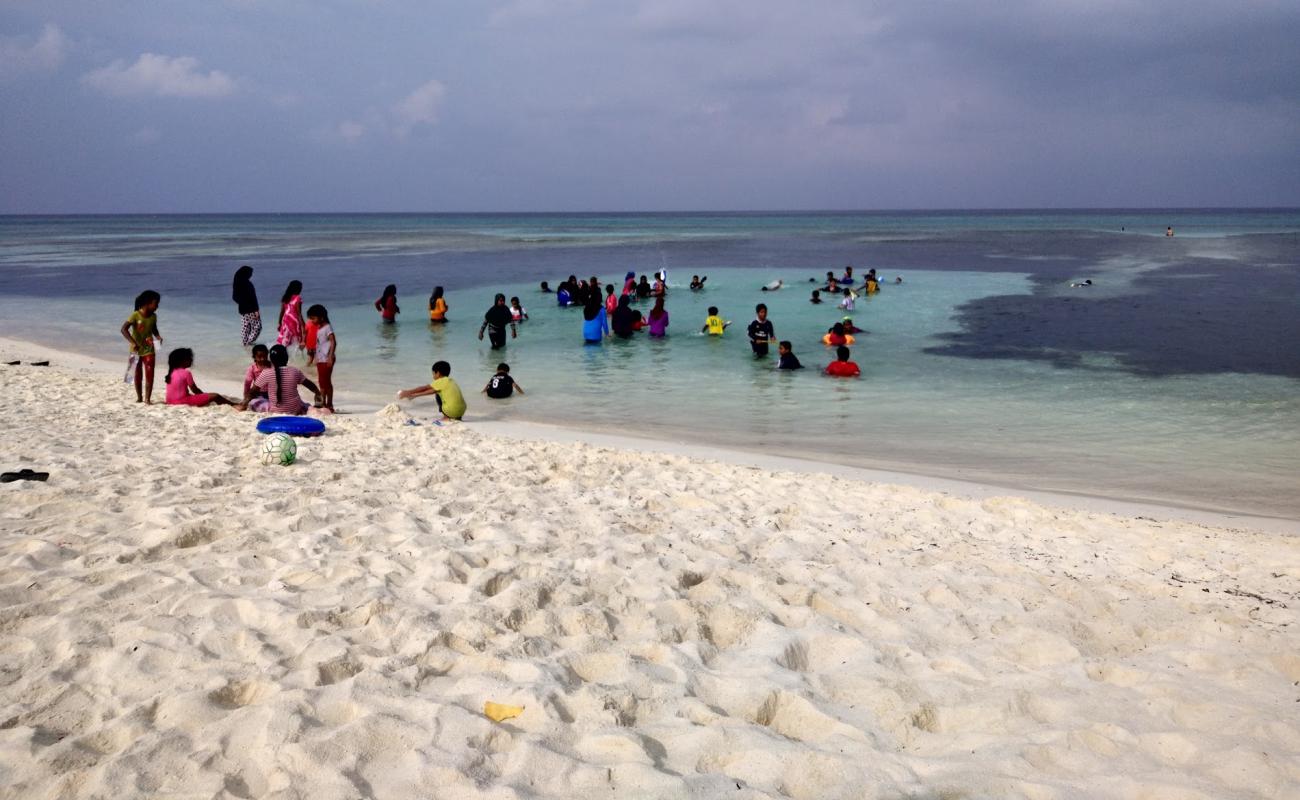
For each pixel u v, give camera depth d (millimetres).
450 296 28297
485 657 4102
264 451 8242
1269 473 10086
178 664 3992
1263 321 22109
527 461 9172
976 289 30000
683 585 5410
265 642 4223
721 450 11109
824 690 3977
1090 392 14641
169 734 3342
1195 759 3408
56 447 8648
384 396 14664
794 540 6562
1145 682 4121
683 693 3830
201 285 32219
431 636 4285
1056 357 17781
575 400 14414
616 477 8609
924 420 12938
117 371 16656
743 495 8062
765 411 13578
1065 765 3363
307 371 16594
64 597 4738
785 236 76812
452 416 12789
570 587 5082
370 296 28359
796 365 16844
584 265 41531
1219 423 12547
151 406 11953
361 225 130000
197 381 15641
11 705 3604
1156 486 9617
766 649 4379
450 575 5273
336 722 3482
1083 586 5676
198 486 7234
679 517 7102
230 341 19953
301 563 5402
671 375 16438
